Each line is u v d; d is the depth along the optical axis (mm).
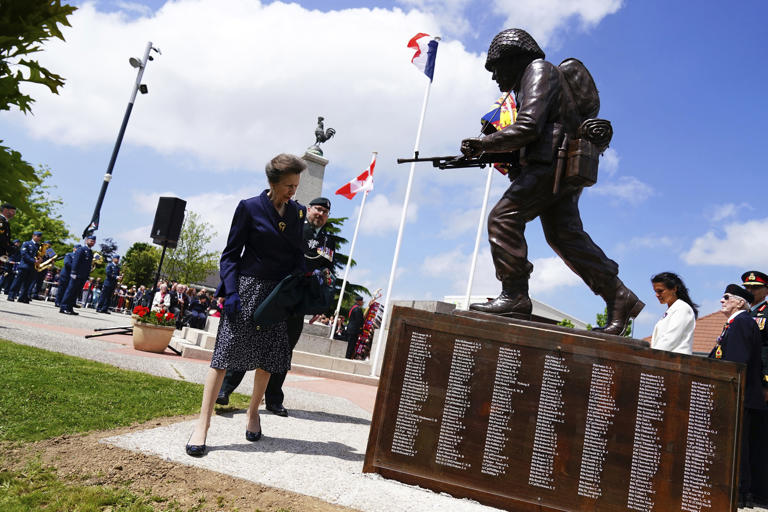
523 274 3400
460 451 2885
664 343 3957
